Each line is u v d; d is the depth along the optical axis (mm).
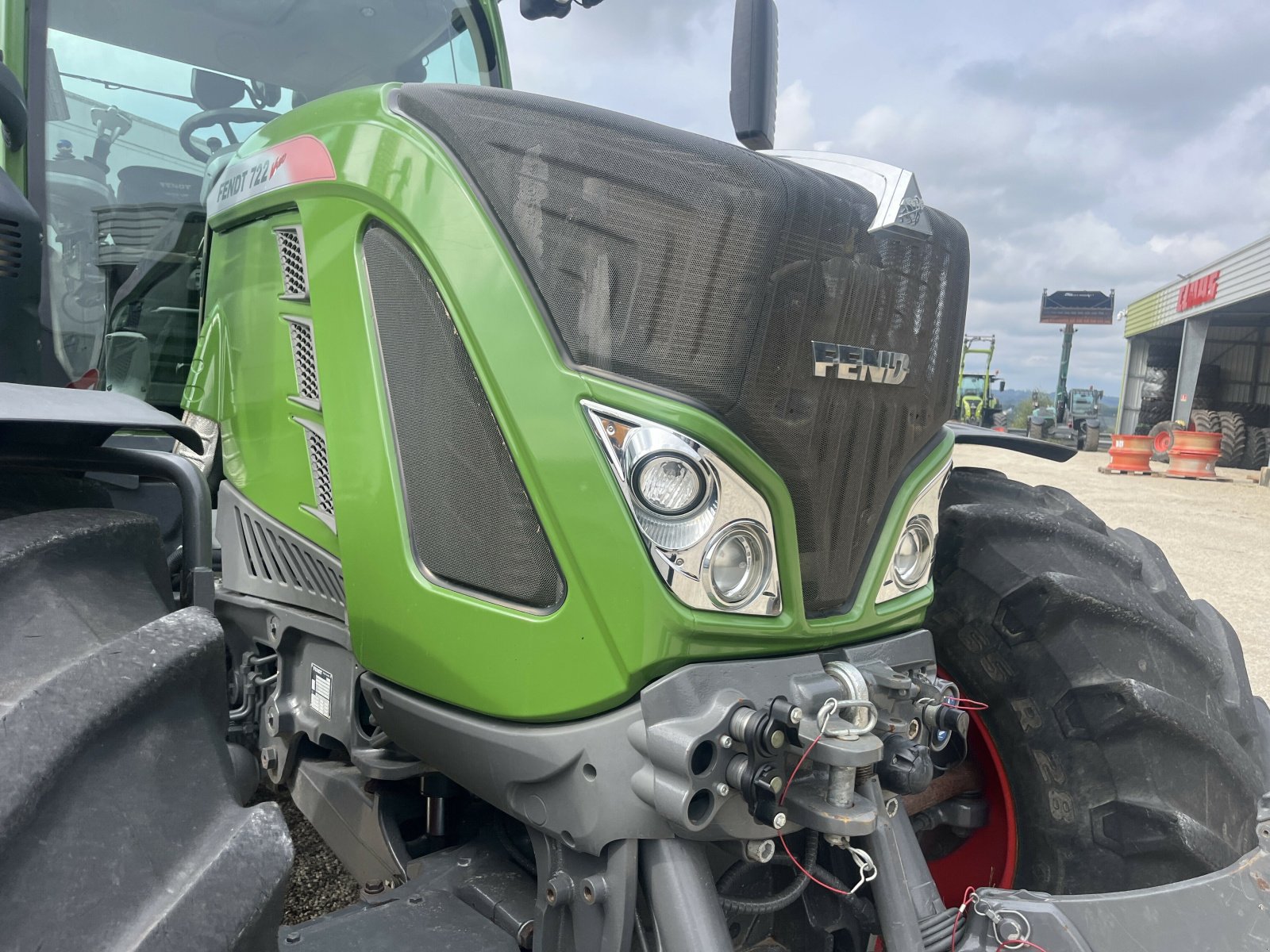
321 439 1369
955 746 1587
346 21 2264
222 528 1611
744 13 1314
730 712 1010
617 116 1093
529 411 1073
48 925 703
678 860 1062
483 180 1121
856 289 1120
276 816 837
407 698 1234
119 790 791
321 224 1305
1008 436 1704
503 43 2518
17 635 871
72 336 2045
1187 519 8414
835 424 1121
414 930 1176
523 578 1103
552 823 1114
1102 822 1425
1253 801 1401
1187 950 1174
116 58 2055
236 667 1640
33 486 1148
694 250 1019
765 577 1072
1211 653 1521
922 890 1203
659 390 1024
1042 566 1516
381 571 1241
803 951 1312
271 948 793
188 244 2002
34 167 1957
